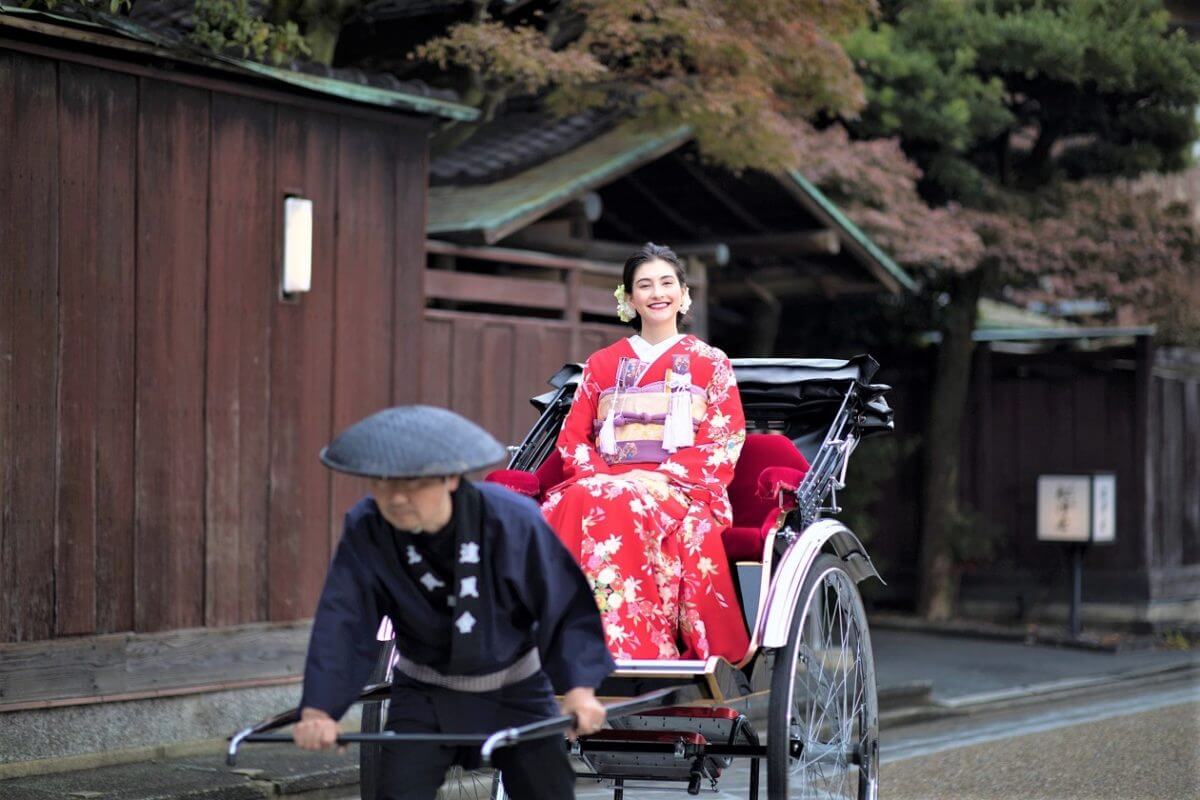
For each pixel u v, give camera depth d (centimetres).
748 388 559
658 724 479
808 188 1115
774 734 439
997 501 1501
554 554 337
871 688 527
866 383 542
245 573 747
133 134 695
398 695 358
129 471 693
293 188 770
